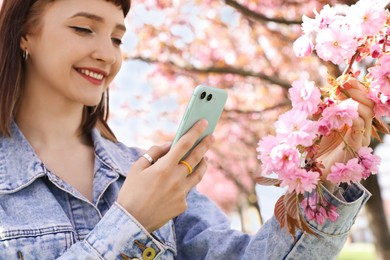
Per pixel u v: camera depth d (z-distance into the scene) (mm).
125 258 1500
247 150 7562
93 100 1670
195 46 6809
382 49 1448
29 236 1568
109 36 1675
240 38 6840
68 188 1673
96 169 1755
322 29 1437
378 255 4891
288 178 1350
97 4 1646
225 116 7059
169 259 1762
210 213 1896
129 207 1512
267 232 1714
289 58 6574
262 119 6988
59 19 1642
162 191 1499
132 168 1553
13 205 1617
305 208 1481
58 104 1740
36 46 1681
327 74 1454
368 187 4852
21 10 1685
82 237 1632
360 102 1418
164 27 6688
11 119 1717
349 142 1425
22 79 1735
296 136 1326
